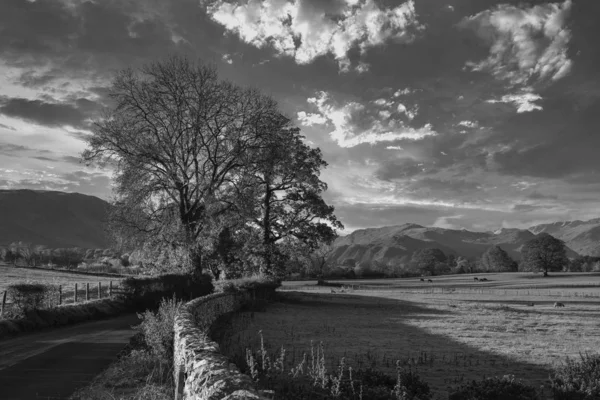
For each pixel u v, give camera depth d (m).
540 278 124.12
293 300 47.66
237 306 33.16
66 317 22.92
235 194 45.03
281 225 51.28
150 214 42.50
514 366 17.02
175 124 43.44
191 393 6.74
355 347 20.28
